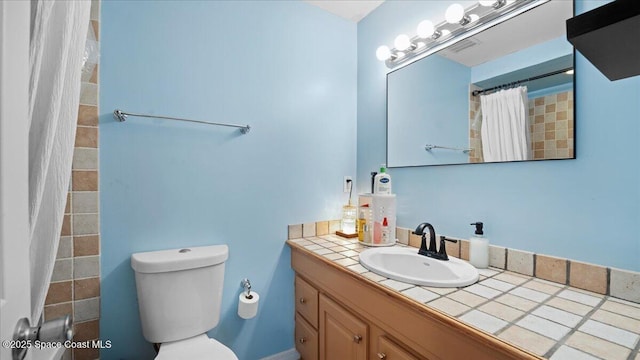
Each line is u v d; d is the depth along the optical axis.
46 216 0.69
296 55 1.62
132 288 1.19
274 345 1.55
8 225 0.41
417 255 1.20
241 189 1.45
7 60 0.42
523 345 0.58
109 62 1.14
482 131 1.15
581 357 0.54
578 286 0.88
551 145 0.94
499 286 0.90
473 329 0.65
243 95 1.45
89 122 1.10
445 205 1.29
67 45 0.67
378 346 0.97
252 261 1.48
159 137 1.25
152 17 1.23
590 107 0.86
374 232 1.43
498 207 1.09
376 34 1.71
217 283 1.23
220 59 1.39
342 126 1.80
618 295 0.80
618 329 0.64
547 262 0.95
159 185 1.25
